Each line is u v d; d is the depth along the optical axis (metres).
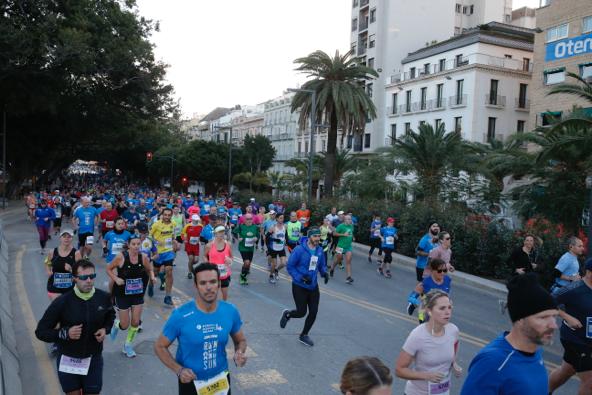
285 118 79.56
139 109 41.91
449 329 4.39
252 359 7.35
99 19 34.59
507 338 3.00
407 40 56.31
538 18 34.38
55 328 4.79
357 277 15.43
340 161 36.91
